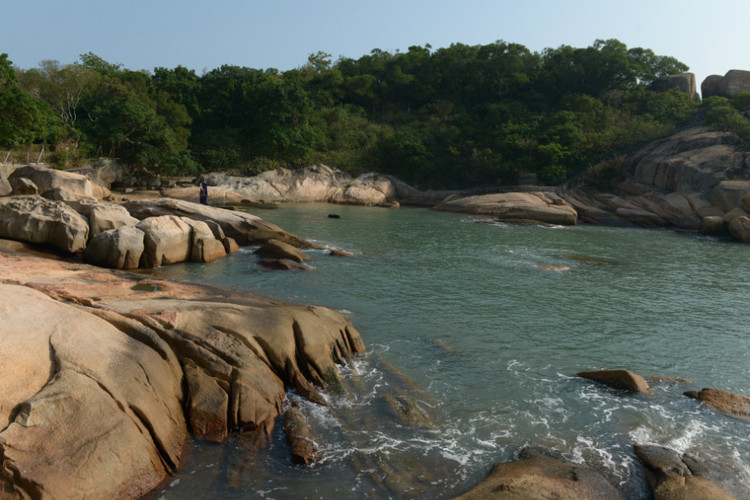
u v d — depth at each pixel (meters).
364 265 23.86
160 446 8.13
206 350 10.02
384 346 13.56
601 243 34.59
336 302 17.42
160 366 9.30
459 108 80.88
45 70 55.81
